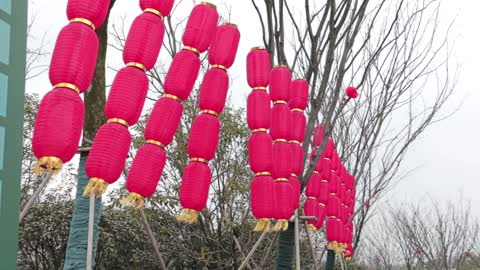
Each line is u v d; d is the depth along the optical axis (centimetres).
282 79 525
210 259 984
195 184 418
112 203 1003
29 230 1043
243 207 974
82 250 407
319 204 696
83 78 303
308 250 1095
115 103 335
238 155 985
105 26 478
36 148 291
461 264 1702
